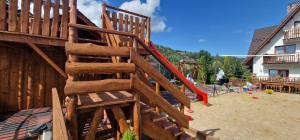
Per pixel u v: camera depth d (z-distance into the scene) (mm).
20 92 5422
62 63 6188
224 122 6875
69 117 2395
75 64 2426
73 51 2453
